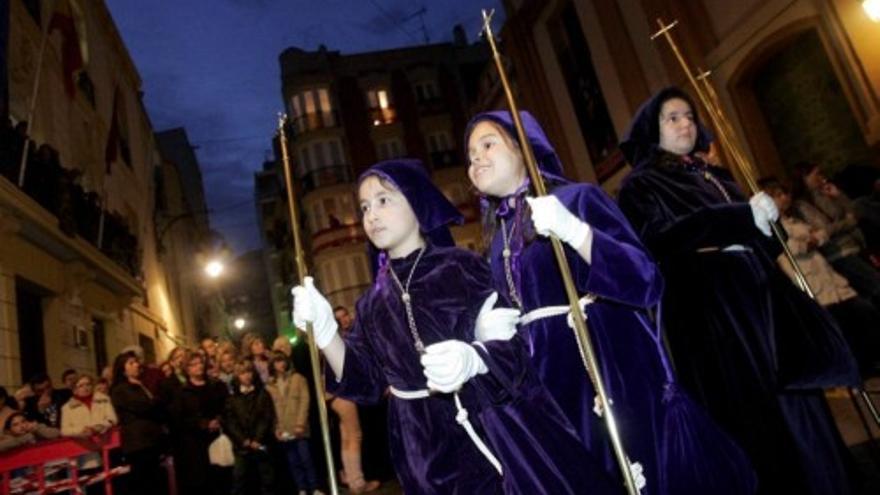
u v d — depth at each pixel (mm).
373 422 6742
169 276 23234
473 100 33469
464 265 2061
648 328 2000
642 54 10945
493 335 1815
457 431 1889
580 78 13273
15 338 8305
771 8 8234
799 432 2256
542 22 14453
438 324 1978
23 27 9922
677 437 1836
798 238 5125
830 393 5059
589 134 13375
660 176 2568
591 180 13609
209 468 6652
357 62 33406
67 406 6301
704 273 2404
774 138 8930
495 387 1753
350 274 31234
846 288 5012
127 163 17609
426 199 2168
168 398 6559
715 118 2752
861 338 4961
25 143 8422
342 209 31703
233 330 44750
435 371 1666
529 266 2074
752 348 2311
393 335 2045
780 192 5266
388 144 32500
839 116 7762
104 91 16016
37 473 5320
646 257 1904
